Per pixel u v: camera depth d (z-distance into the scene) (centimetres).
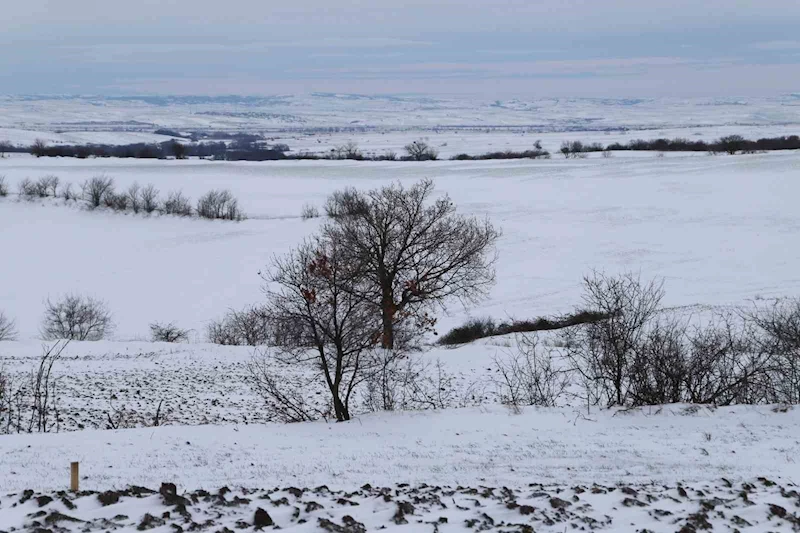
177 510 866
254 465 1416
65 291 6406
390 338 3161
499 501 1009
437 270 4112
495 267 6366
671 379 1997
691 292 5325
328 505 958
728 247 6694
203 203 8644
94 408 2466
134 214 8712
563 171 10931
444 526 835
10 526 798
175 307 5912
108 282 6656
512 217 8131
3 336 5109
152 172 11738
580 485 1230
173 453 1516
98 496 932
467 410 1906
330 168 12156
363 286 3275
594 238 7212
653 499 1019
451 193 9550
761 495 1046
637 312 2164
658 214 8050
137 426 2147
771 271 5891
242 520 833
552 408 1925
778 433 1641
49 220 8512
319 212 8669
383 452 1530
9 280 6738
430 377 2900
